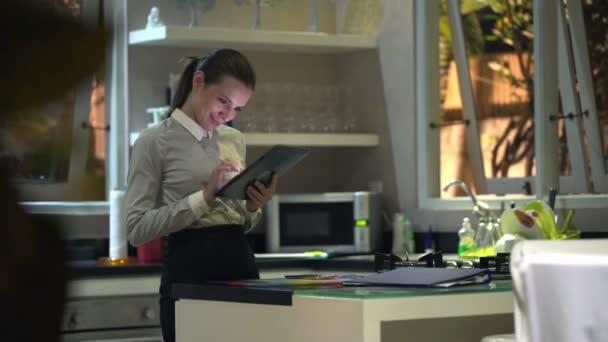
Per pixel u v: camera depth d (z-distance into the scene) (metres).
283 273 4.27
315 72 5.14
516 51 4.50
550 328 1.17
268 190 2.85
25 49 0.31
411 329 2.26
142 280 3.99
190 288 2.38
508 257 2.85
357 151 5.11
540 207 3.80
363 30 4.95
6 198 0.33
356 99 5.07
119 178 4.65
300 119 4.79
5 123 0.31
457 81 4.85
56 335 0.33
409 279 2.11
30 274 0.33
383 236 4.84
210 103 2.96
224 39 4.52
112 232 4.30
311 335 2.00
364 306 1.86
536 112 4.27
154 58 4.67
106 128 4.70
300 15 5.04
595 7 3.99
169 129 2.99
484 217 4.12
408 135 4.76
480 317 2.38
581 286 1.14
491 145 4.72
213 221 2.88
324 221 4.62
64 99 0.32
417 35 4.72
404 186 4.79
